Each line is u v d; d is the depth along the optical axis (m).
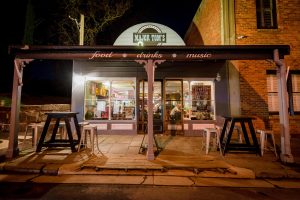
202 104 10.34
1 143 8.14
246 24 9.67
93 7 13.87
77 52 6.55
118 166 5.60
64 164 5.74
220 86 10.00
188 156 6.59
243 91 9.46
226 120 7.27
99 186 4.75
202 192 4.48
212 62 10.12
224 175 5.32
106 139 9.13
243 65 9.56
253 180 5.20
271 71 9.72
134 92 10.43
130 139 9.13
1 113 11.18
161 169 5.52
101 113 10.41
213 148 7.62
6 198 4.12
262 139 6.81
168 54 6.54
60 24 13.81
